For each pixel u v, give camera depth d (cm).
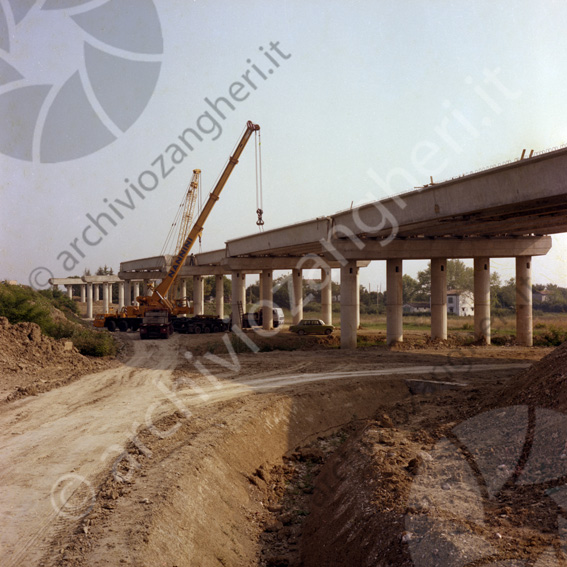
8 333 2380
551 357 1235
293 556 948
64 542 772
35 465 1096
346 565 805
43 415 1521
